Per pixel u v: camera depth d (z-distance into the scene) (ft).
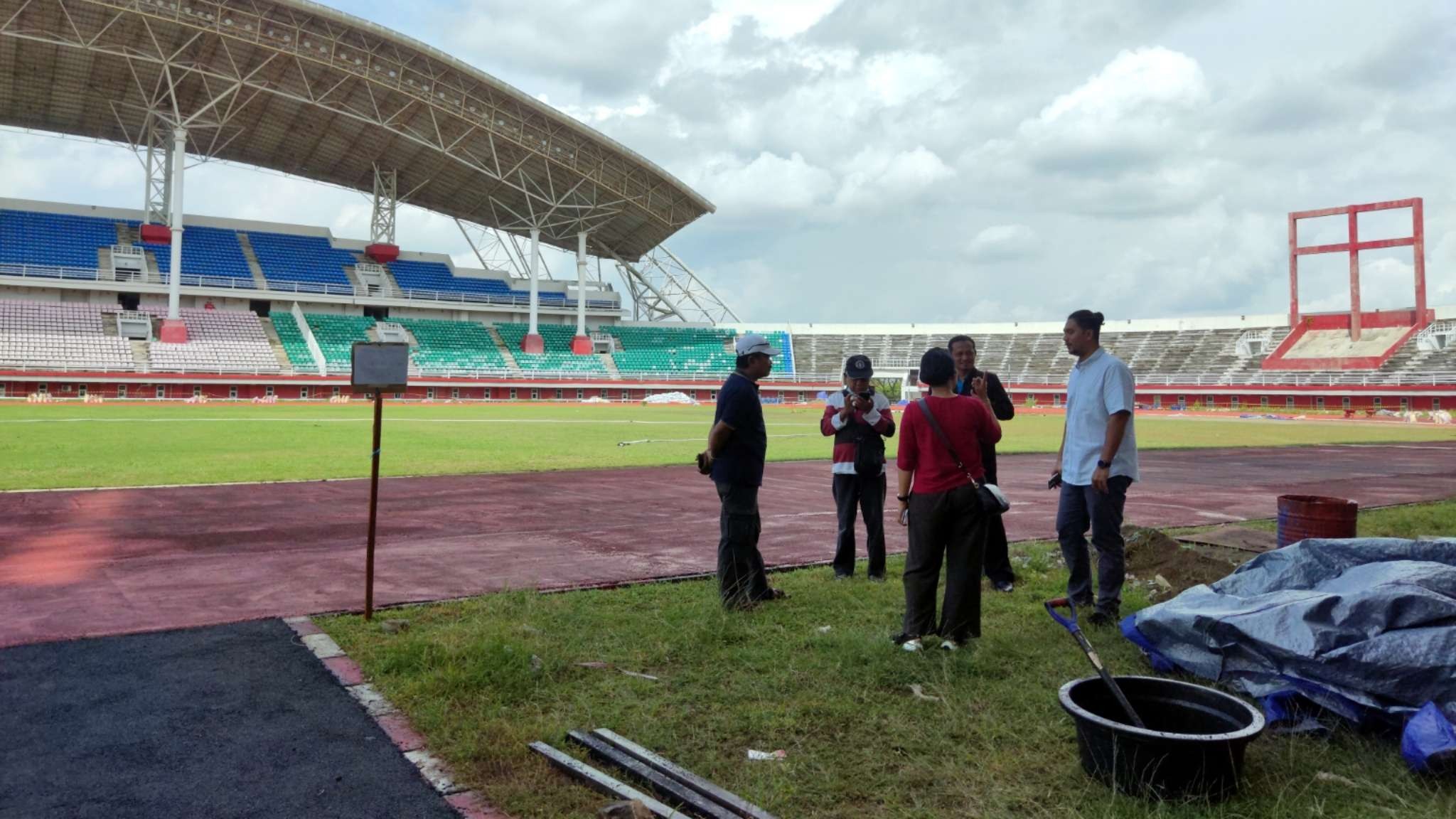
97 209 187.52
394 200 189.37
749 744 11.88
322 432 85.40
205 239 195.52
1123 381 18.04
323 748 11.65
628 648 16.11
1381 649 11.73
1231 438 100.89
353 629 17.24
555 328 231.91
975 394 22.22
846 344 257.34
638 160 175.01
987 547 21.65
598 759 11.35
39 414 110.32
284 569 23.73
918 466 16.90
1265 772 10.92
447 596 20.67
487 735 11.95
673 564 24.94
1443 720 10.83
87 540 27.73
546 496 41.14
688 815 9.73
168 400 160.45
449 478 48.29
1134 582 22.17
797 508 38.27
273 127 160.86
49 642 16.38
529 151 165.68
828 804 10.18
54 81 141.59
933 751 11.71
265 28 129.90
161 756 11.32
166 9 121.39
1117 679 11.73
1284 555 14.96
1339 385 187.01
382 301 205.77
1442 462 68.44
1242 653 13.33
